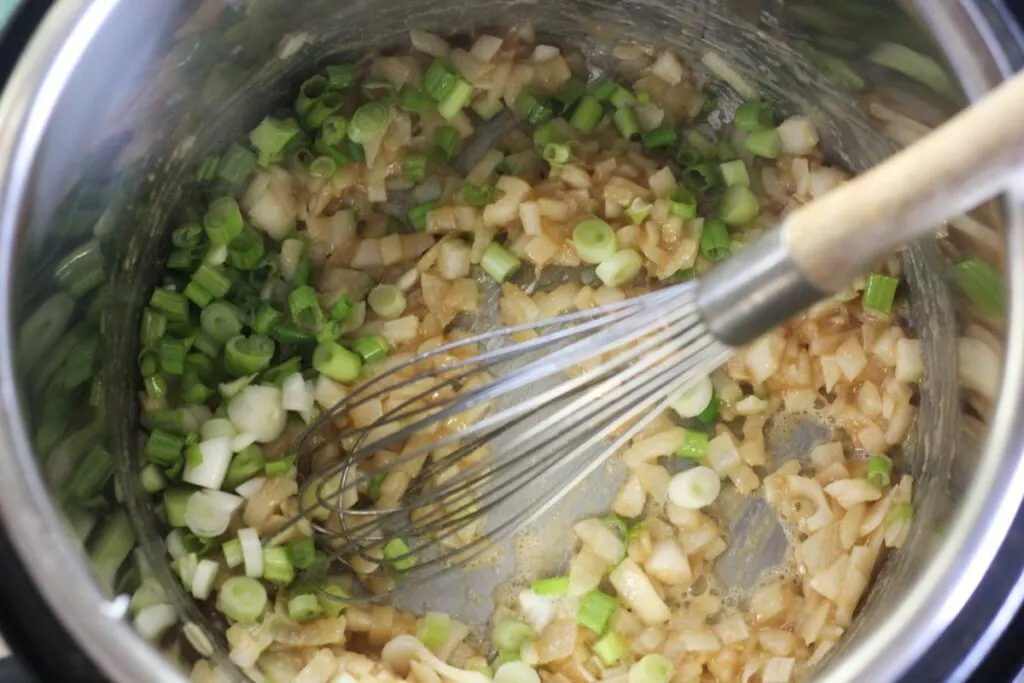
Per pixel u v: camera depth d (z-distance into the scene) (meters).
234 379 0.45
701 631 0.45
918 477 0.44
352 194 0.46
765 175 0.47
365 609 0.44
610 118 0.47
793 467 0.46
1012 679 0.37
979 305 0.41
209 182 0.44
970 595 0.38
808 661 0.44
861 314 0.46
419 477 0.45
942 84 0.40
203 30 0.40
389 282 0.46
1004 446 0.38
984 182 0.34
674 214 0.46
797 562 0.45
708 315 0.37
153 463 0.44
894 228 0.34
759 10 0.43
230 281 0.45
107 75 0.39
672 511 0.45
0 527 0.37
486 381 0.46
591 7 0.45
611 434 0.45
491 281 0.47
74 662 0.37
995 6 0.39
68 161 0.39
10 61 0.38
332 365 0.45
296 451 0.45
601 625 0.44
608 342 0.40
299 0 0.42
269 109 0.45
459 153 0.47
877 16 0.40
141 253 0.44
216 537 0.44
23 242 0.38
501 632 0.45
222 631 0.44
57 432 0.40
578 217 0.46
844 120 0.44
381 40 0.45
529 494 0.45
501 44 0.46
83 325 0.41
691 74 0.46
